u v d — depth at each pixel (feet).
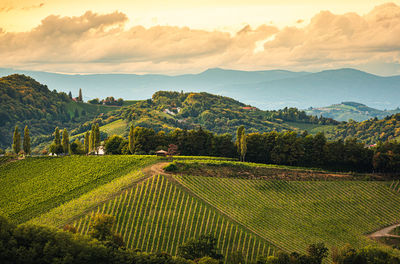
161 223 328.08
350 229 350.43
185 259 264.52
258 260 269.85
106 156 485.56
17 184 428.97
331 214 369.71
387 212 381.60
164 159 460.96
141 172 405.39
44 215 350.43
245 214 346.95
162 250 304.50
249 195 380.37
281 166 486.79
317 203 384.47
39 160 488.85
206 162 447.01
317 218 360.69
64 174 442.50
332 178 439.63
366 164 505.66
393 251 310.04
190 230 321.11
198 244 278.67
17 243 248.73
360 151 510.17
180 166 420.36
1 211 369.09
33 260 239.91
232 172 424.87
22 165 477.36
